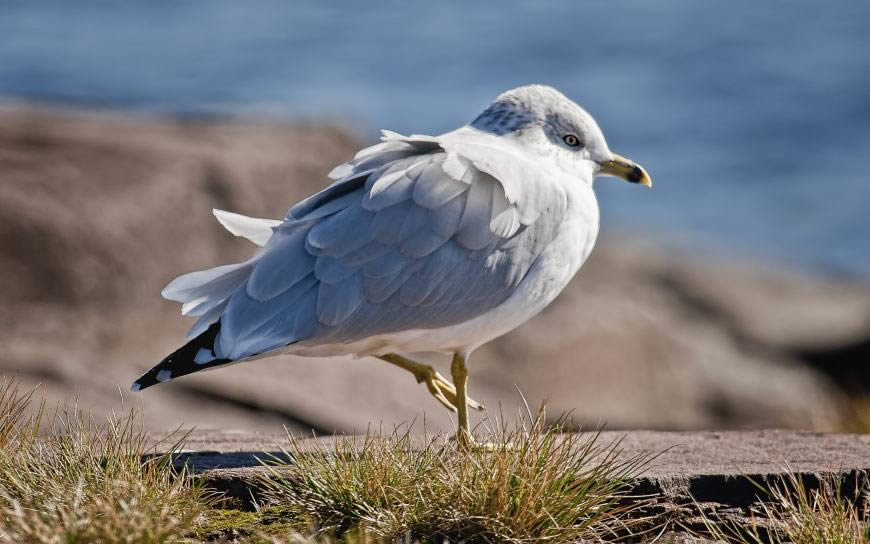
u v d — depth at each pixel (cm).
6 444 682
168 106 3969
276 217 1827
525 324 1684
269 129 2066
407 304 701
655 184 3388
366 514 630
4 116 2016
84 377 1229
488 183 720
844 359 1900
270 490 670
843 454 775
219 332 688
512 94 809
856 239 2917
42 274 1589
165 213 1712
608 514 632
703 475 697
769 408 1700
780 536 662
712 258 2308
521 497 616
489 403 1455
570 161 806
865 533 629
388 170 709
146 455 704
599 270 2023
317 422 1232
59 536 555
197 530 629
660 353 1722
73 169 1744
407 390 1380
